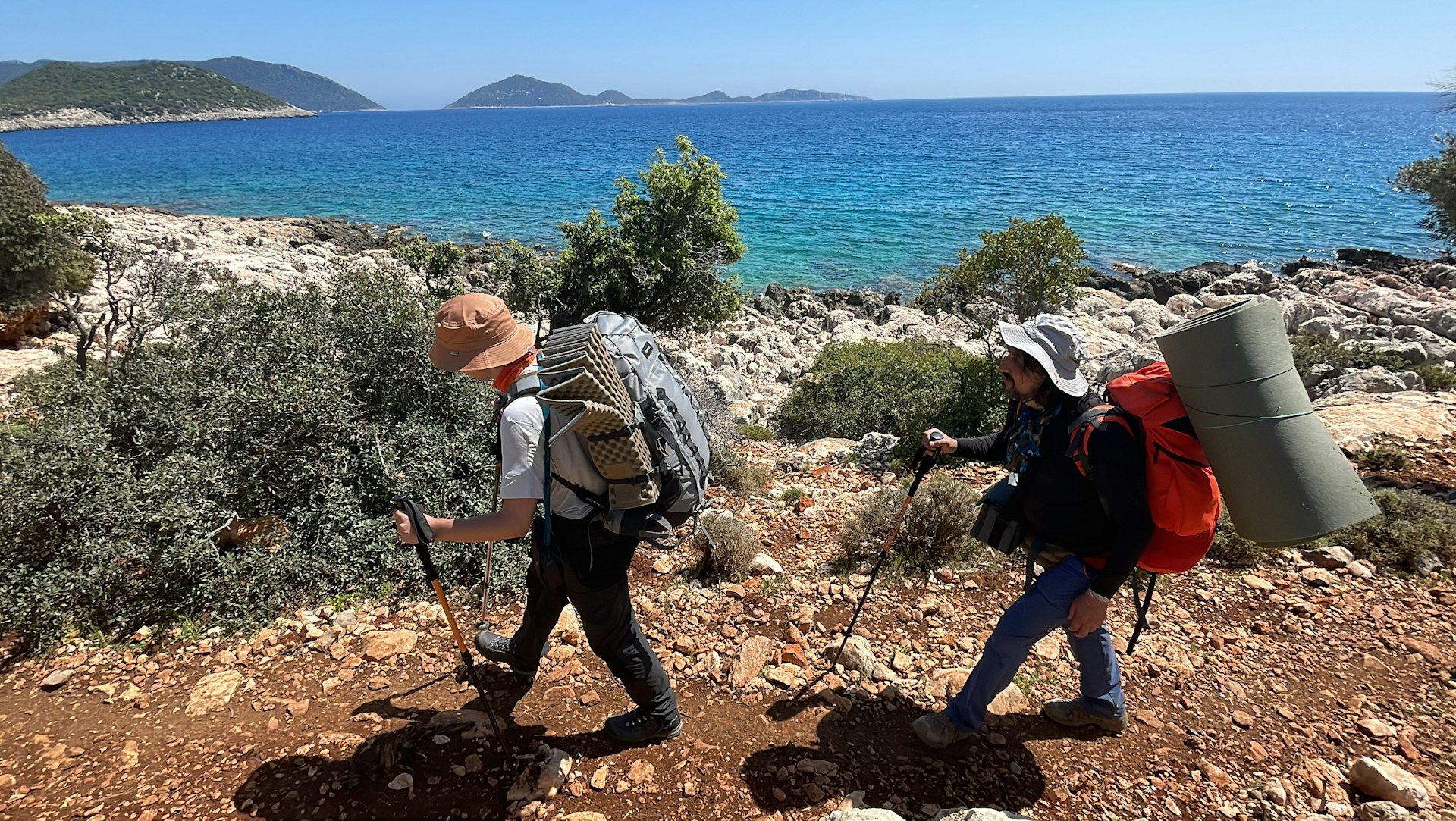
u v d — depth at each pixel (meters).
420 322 5.52
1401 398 8.23
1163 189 61.56
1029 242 13.29
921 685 3.67
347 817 2.80
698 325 19.14
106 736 3.24
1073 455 2.72
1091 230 43.78
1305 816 2.88
